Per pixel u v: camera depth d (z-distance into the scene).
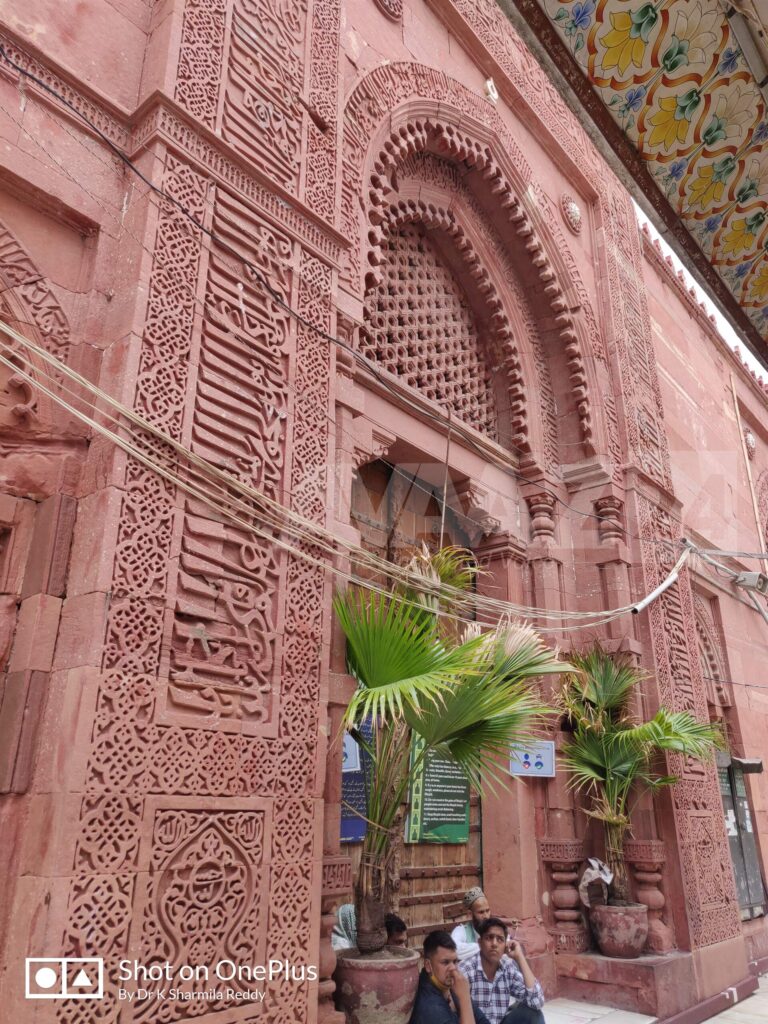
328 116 4.25
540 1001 3.42
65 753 2.38
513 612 4.97
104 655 2.52
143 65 3.52
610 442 6.61
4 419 2.77
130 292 2.99
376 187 4.83
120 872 2.39
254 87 3.80
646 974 4.74
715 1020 5.00
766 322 4.61
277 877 2.87
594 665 5.59
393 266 5.71
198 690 2.80
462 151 5.79
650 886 5.34
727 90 3.34
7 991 2.19
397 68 5.22
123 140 3.33
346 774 4.44
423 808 4.94
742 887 7.19
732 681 8.12
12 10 3.08
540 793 5.46
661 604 6.39
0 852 2.36
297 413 3.56
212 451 3.11
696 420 9.05
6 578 2.67
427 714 3.32
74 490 2.81
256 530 3.17
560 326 6.65
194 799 2.66
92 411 2.89
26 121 3.00
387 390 4.99
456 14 5.98
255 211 3.61
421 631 3.62
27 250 2.97
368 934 3.34
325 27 4.43
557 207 7.00
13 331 2.68
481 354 6.51
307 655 3.25
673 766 5.70
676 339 9.17
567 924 5.19
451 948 3.21
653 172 3.67
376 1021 3.09
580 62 3.13
